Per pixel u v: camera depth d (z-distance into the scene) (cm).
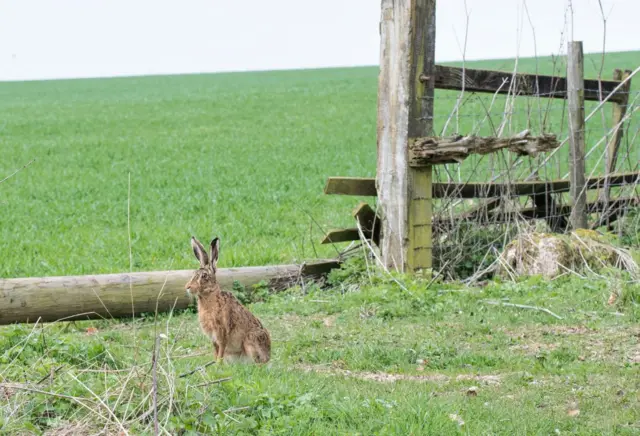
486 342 2181
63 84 19525
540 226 3250
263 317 2512
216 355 1878
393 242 2867
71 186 6312
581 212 3148
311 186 5994
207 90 15738
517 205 3191
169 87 17250
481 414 1579
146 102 13550
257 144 8656
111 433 1380
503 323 2347
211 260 1864
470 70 3031
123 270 3272
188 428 1365
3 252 3772
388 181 2881
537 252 2866
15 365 1709
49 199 5747
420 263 2875
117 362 1781
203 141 9000
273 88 15350
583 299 2545
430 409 1527
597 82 3572
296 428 1420
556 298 2558
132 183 6391
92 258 3597
